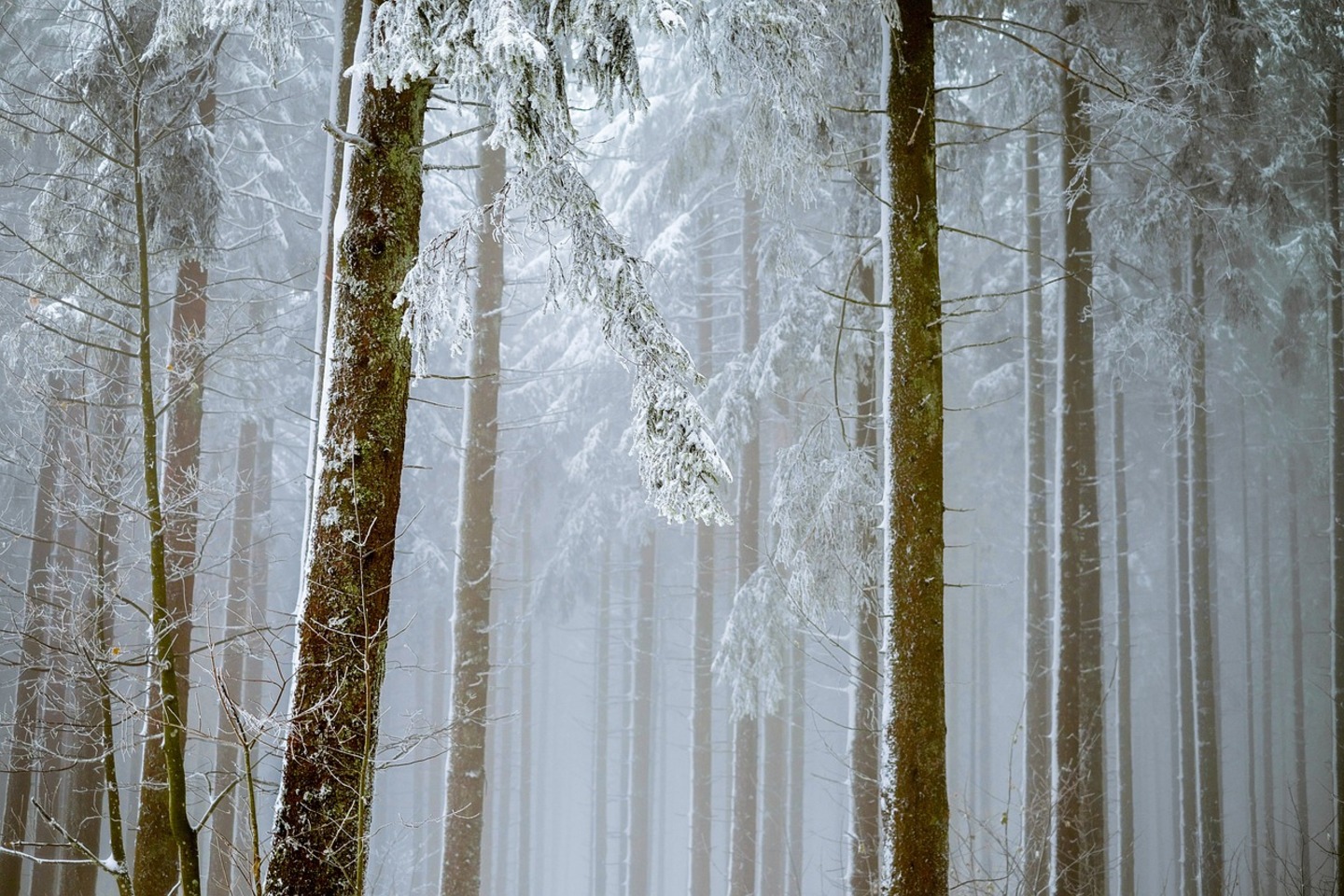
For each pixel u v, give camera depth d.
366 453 4.89
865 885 9.58
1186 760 17.30
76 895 10.25
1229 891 15.51
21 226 10.52
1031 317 15.39
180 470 8.94
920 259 7.05
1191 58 9.92
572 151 4.64
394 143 5.10
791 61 5.56
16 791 10.96
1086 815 10.84
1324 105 14.81
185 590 8.57
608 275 4.74
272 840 4.61
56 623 6.82
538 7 4.55
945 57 10.79
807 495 9.02
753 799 15.00
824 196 11.83
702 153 12.46
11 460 7.46
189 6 6.03
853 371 10.77
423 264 4.63
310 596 4.77
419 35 4.33
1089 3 10.79
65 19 9.20
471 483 10.83
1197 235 12.06
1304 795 18.83
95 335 8.94
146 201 8.63
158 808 8.25
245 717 4.78
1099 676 11.35
